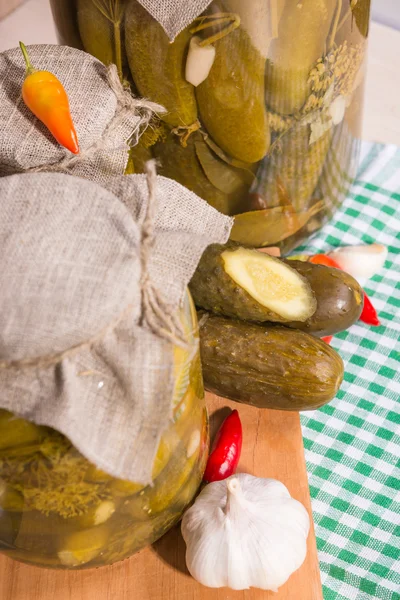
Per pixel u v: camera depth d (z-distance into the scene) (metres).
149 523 0.43
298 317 0.49
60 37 0.51
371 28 0.71
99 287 0.35
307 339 0.49
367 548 0.52
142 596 0.46
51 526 0.40
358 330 0.59
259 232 0.56
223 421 0.51
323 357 0.49
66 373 0.35
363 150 0.66
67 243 0.35
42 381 0.35
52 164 0.42
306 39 0.46
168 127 0.49
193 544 0.45
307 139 0.51
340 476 0.54
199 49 0.45
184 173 0.52
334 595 0.50
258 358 0.49
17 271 0.35
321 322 0.51
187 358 0.38
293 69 0.47
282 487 0.47
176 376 0.38
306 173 0.53
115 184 0.39
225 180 0.52
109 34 0.46
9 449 0.37
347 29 0.48
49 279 0.35
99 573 0.46
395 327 0.59
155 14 0.43
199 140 0.50
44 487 0.38
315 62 0.47
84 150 0.42
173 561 0.47
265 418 0.51
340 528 0.52
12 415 0.36
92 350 0.36
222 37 0.44
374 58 0.70
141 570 0.46
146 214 0.37
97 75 0.44
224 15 0.43
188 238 0.38
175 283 0.37
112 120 0.43
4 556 0.47
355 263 0.59
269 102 0.48
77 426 0.35
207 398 0.52
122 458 0.36
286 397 0.49
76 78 0.43
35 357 0.35
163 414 0.36
